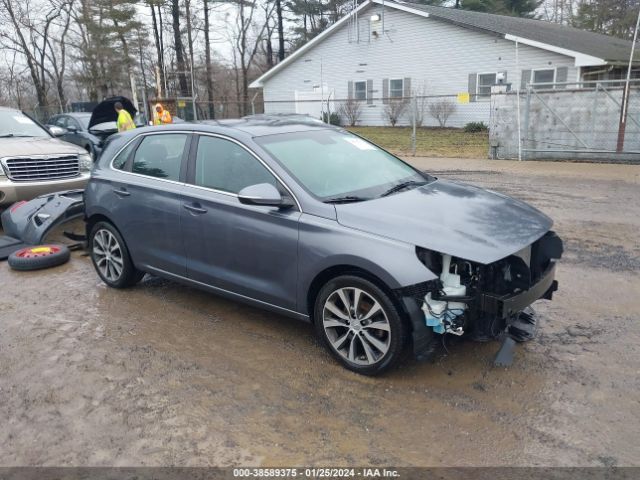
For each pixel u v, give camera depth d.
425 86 25.84
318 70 29.16
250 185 4.20
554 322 4.44
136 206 4.96
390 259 3.41
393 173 4.62
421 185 4.45
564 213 8.04
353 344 3.75
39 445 3.11
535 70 22.53
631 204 8.48
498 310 3.36
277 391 3.58
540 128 13.78
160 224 4.78
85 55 33.38
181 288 5.56
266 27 43.41
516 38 22.16
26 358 4.15
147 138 5.11
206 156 4.55
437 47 25.05
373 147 5.04
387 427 3.17
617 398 3.37
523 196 9.35
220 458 2.95
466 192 4.33
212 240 4.39
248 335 4.43
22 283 5.89
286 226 3.90
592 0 41.34
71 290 5.61
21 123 9.47
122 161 5.28
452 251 3.32
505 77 23.34
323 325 3.86
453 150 17.34
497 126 14.33
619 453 2.89
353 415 3.29
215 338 4.39
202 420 3.29
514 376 3.65
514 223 3.74
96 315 4.93
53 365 4.03
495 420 3.20
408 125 26.66
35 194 8.15
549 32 26.28
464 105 24.88
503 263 3.56
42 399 3.58
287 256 3.92
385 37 26.58
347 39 27.80
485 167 13.10
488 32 23.31
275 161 4.12
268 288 4.11
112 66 33.12
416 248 3.41
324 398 3.49
